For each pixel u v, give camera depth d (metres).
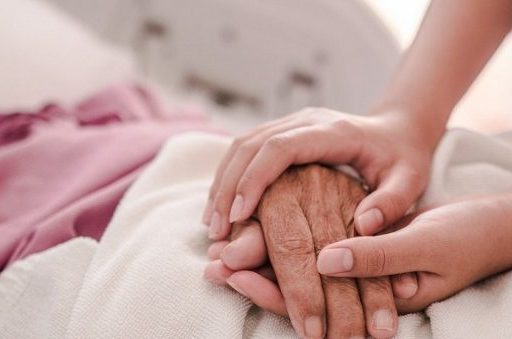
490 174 0.49
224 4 1.20
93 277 0.44
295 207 0.43
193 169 0.54
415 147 0.49
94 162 0.58
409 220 0.43
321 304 0.39
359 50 1.21
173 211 0.47
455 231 0.40
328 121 0.47
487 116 1.06
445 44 0.53
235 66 1.28
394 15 1.15
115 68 0.97
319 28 1.20
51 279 0.44
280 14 1.20
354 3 1.16
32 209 0.56
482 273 0.41
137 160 0.59
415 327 0.40
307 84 1.28
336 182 0.45
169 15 1.24
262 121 1.26
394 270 0.39
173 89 1.28
